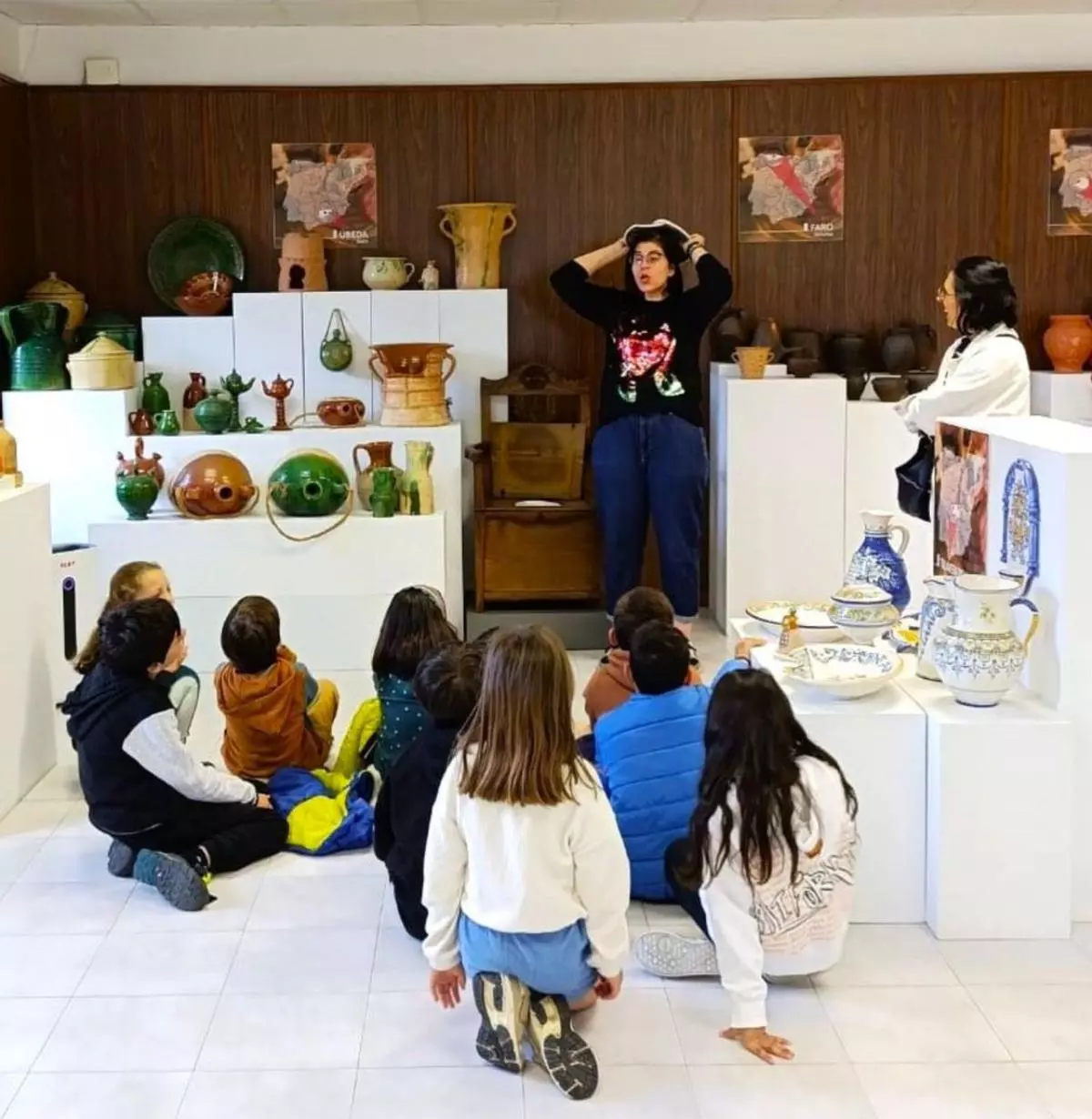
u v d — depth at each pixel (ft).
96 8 18.75
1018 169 20.27
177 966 10.32
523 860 8.59
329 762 14.43
